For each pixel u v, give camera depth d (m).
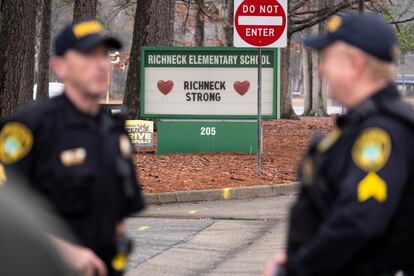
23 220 8.09
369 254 11.24
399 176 10.93
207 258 31.02
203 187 48.34
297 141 83.75
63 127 13.56
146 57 60.91
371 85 11.61
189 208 43.97
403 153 11.04
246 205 45.16
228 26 120.25
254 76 60.38
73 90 13.85
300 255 11.28
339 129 11.74
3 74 66.06
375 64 11.57
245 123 61.44
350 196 10.99
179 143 61.59
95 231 13.45
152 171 52.34
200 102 61.06
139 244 33.34
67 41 13.84
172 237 35.06
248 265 29.91
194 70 60.91
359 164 11.08
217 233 36.31
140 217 40.94
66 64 13.86
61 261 8.09
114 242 13.73
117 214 13.79
